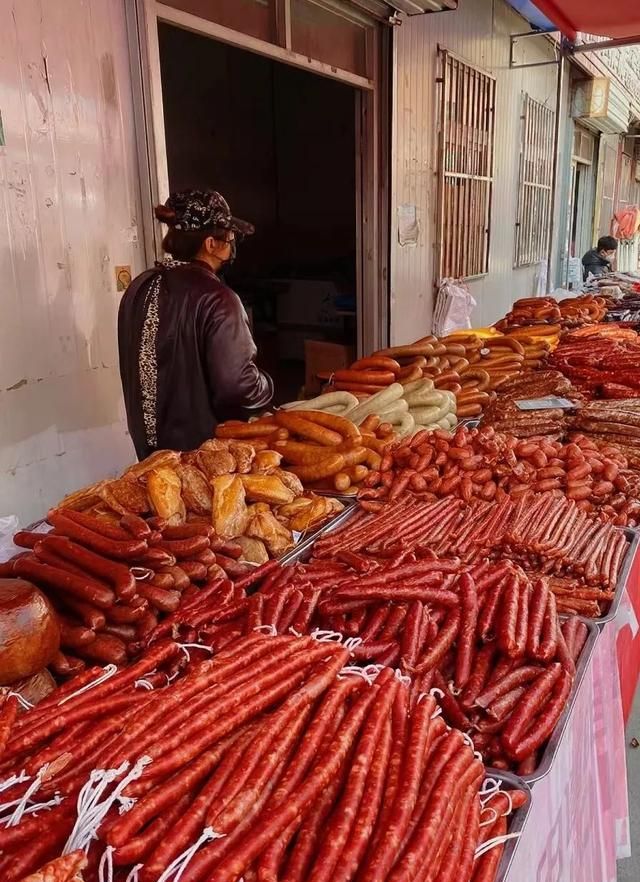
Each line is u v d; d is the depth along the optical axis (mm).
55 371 3396
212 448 2365
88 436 3652
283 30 4832
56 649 1433
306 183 9922
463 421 3781
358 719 1170
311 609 1725
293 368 9328
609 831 1970
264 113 9609
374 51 5902
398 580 1741
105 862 891
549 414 3396
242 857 889
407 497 2574
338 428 2814
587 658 1738
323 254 10109
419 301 7242
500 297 9914
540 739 1420
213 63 8469
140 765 985
